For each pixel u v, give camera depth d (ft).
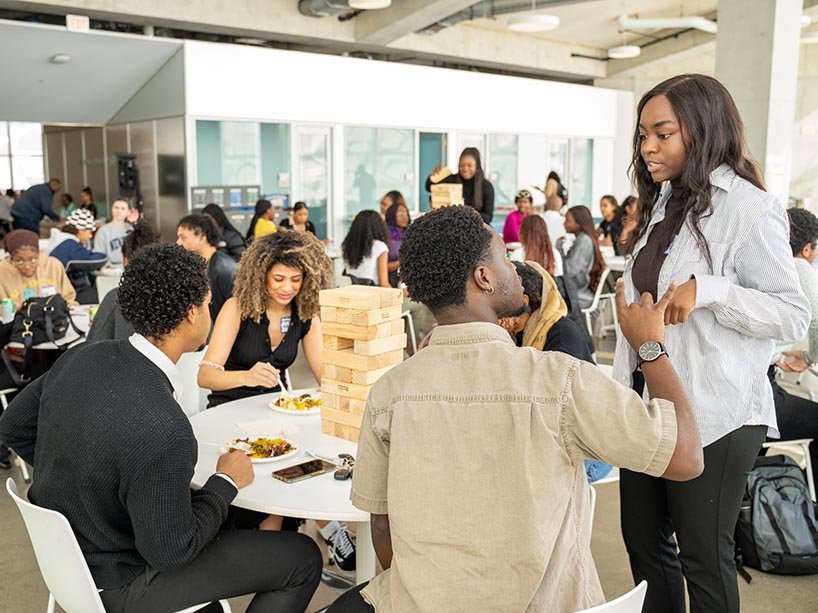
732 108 5.60
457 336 4.11
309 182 31.07
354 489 4.23
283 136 29.99
